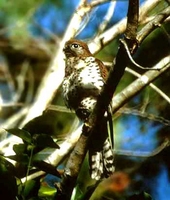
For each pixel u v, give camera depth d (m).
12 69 17.81
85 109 11.36
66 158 10.89
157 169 13.31
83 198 7.70
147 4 12.11
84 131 8.27
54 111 13.19
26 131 7.59
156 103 13.58
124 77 13.71
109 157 10.34
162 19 8.38
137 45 8.04
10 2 16.22
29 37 17.39
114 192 12.47
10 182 7.45
